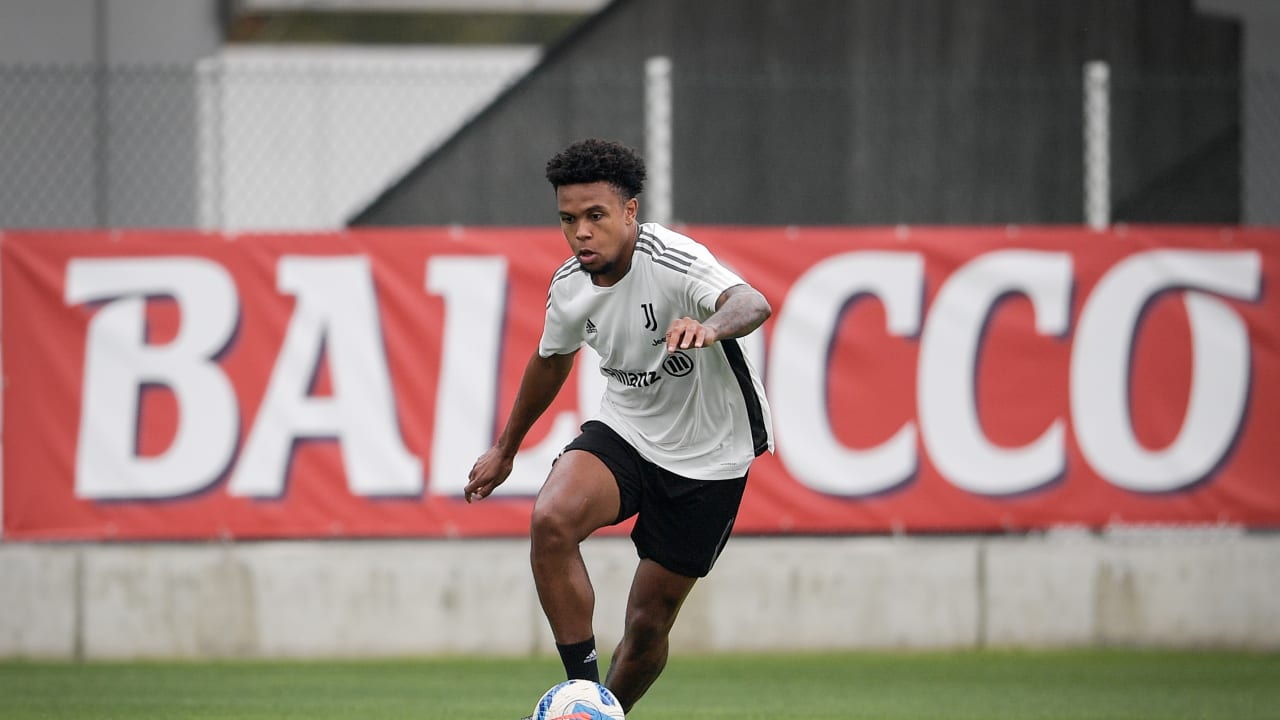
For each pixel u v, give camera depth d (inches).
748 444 629.9
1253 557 1203.9
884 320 1178.0
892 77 1251.2
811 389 1173.7
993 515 1176.8
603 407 639.1
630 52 1242.6
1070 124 1246.9
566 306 612.1
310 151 1295.5
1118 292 1184.2
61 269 1154.0
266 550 1179.3
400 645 1181.7
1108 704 939.3
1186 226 1246.9
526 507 1161.4
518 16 1972.2
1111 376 1181.7
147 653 1170.6
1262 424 1184.8
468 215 1237.1
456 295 1168.8
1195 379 1185.4
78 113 1318.9
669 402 617.9
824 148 1237.7
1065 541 1208.2
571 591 583.5
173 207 1346.0
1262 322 1185.4
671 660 1160.2
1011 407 1179.3
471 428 1165.7
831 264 1176.2
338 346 1162.0
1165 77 1267.2
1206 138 1250.6
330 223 1295.5
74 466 1148.5
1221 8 1274.6
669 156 1230.9
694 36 1246.3
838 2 1255.5
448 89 1317.7
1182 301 1185.4
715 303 576.7
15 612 1165.7
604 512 601.3
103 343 1152.8
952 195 1242.6
